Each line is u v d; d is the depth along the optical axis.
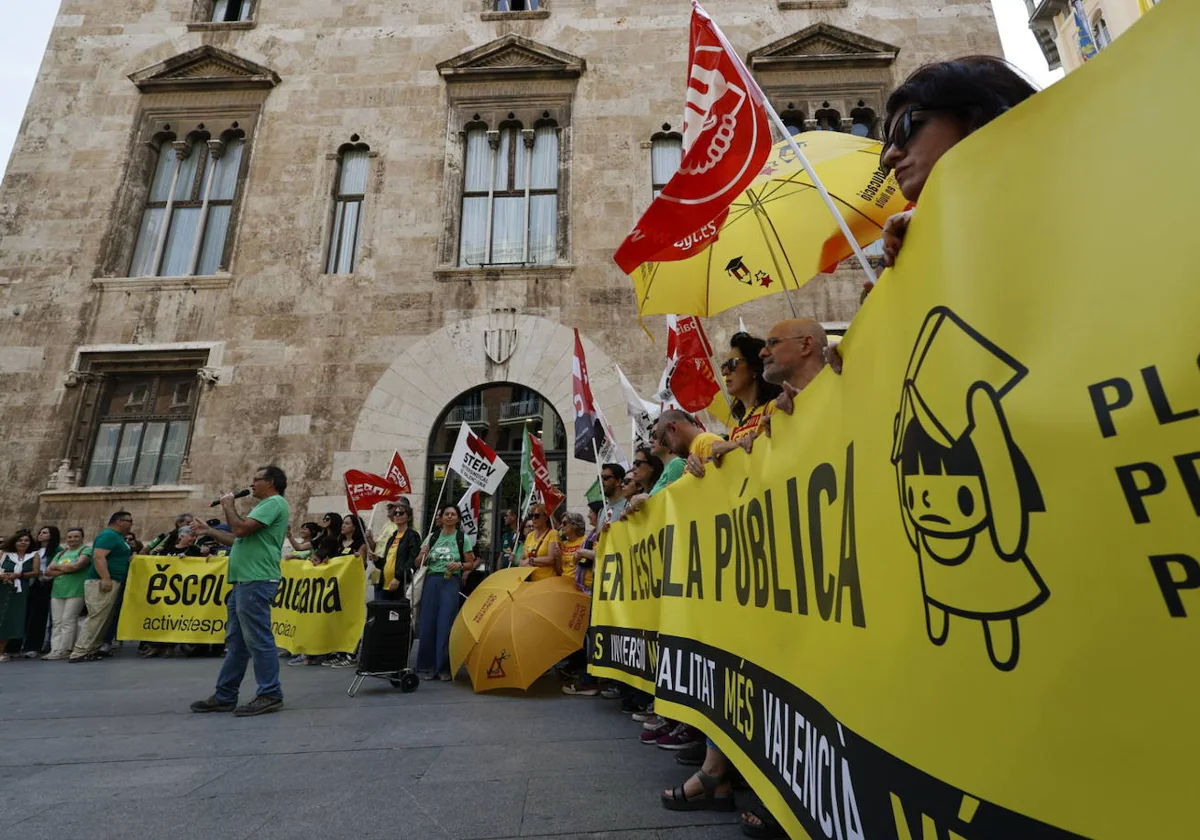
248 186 12.62
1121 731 0.79
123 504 10.93
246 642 5.22
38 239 12.22
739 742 2.45
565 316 11.82
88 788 3.28
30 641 9.39
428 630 7.06
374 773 3.48
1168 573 0.76
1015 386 1.00
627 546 4.54
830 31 12.95
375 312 11.91
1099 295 0.88
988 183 1.09
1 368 11.49
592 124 12.94
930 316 1.23
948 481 1.16
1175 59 0.81
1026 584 0.95
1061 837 0.85
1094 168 0.91
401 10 13.82
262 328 11.82
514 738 4.23
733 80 2.93
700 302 4.10
